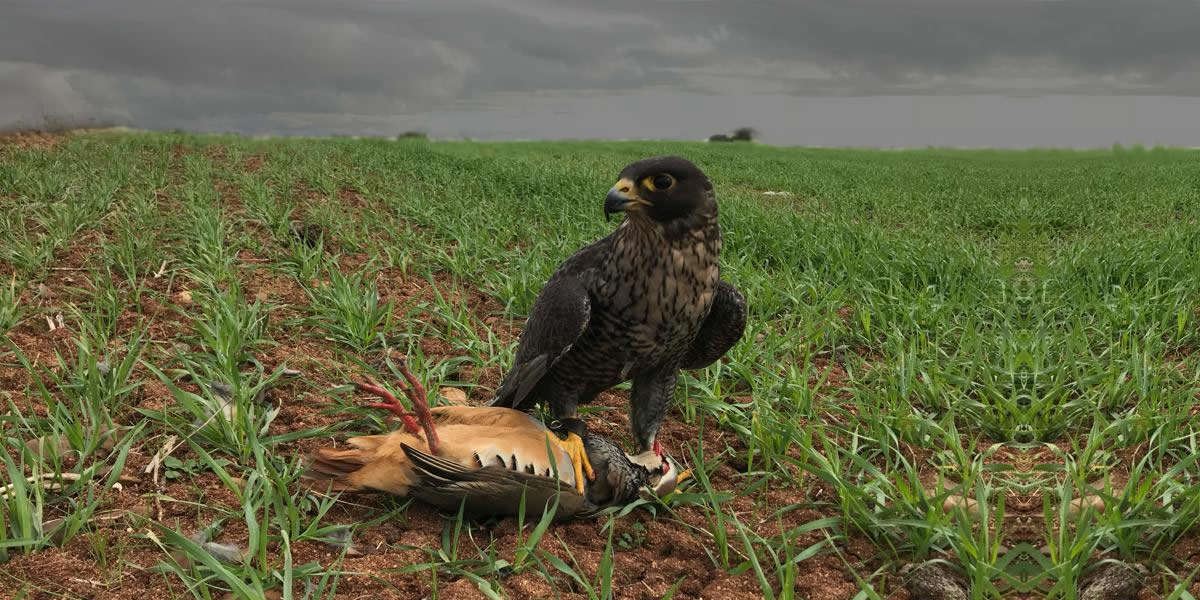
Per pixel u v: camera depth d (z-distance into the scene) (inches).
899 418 44.2
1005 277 67.1
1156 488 37.6
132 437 39.2
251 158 133.0
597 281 38.3
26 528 33.8
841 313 61.8
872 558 36.4
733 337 41.8
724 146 346.9
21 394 44.1
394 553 35.3
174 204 86.0
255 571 32.3
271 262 67.8
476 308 62.3
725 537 36.3
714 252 38.0
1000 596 33.2
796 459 42.9
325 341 53.8
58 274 60.5
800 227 84.7
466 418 39.0
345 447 40.5
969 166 223.5
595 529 37.8
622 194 36.2
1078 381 47.4
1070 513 37.9
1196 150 284.5
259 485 37.2
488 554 35.4
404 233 80.1
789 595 32.0
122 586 32.6
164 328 53.1
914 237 85.5
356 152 153.0
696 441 45.4
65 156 115.6
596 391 41.5
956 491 37.1
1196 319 57.1
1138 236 82.3
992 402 48.0
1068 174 180.5
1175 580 34.1
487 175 126.8
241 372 48.3
